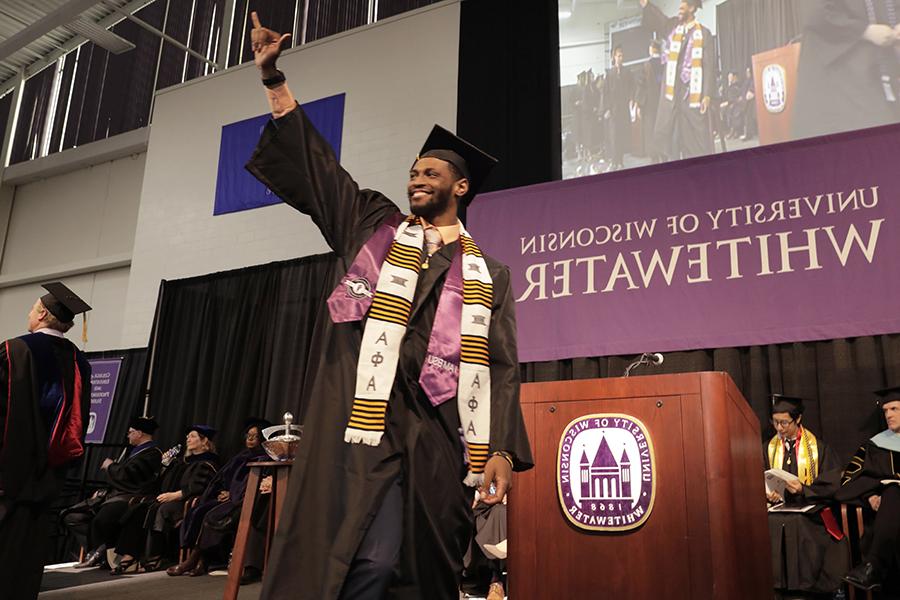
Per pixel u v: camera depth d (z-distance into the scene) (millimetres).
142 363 8828
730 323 5270
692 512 1992
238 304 8117
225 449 7625
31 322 3861
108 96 11969
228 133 9164
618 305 5629
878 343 5043
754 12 6230
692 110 6336
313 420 1423
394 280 1486
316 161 1589
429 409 1449
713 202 5547
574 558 2096
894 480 4336
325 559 1302
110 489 6746
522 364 5941
